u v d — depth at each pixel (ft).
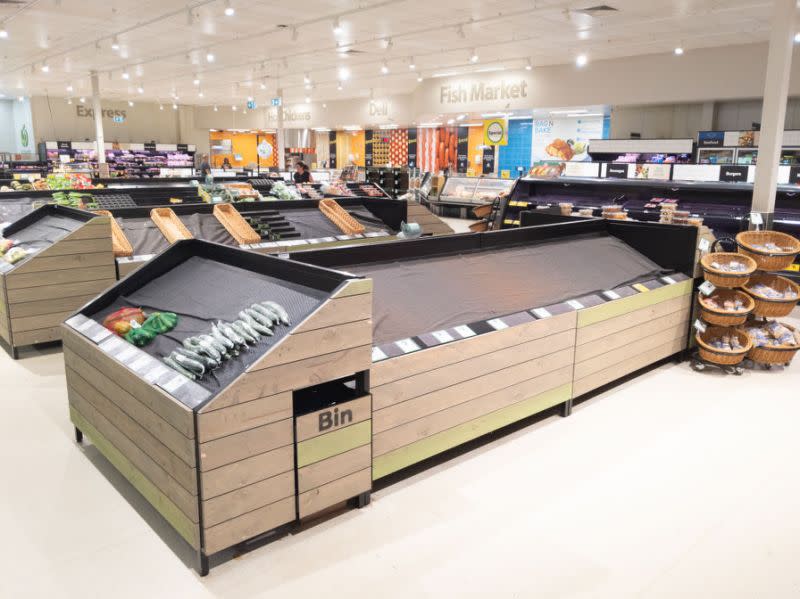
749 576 8.80
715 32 39.40
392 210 27.20
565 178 32.63
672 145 47.09
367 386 10.02
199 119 98.12
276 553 9.23
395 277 13.34
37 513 10.21
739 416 14.23
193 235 22.34
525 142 72.23
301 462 9.32
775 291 17.65
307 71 59.57
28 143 88.28
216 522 8.57
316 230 25.21
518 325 12.64
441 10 34.53
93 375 11.02
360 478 10.17
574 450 12.49
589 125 66.18
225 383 8.56
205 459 8.29
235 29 40.63
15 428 13.33
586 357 14.42
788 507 10.53
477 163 77.87
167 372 9.28
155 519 10.09
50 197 26.86
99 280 18.85
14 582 8.59
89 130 89.40
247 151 106.01
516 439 12.96
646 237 18.61
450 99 62.03
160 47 47.55
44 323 18.12
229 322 10.33
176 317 11.13
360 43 45.21
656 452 12.44
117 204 27.22
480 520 10.08
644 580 8.70
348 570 8.87
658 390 15.81
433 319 12.26
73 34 42.47
